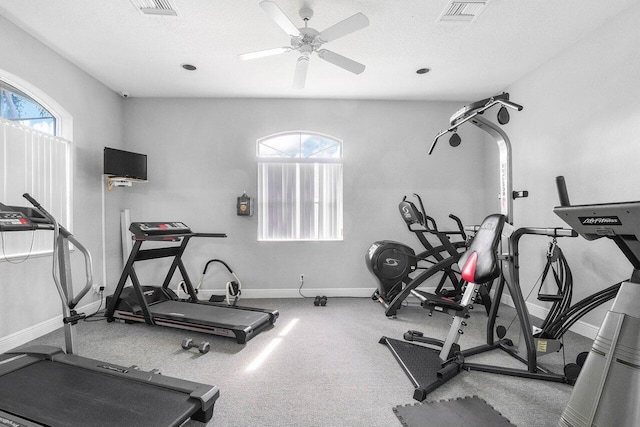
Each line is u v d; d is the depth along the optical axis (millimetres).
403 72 3777
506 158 2490
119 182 4043
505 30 2918
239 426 1739
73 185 3529
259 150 4742
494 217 2430
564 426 1454
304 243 4633
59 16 2711
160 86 4168
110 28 2885
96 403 1640
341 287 4656
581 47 3057
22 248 2939
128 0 2510
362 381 2217
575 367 2148
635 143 2584
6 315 2762
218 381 2217
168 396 1718
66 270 2215
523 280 3879
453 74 3830
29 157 3006
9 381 1847
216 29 2900
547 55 3369
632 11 2584
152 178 4539
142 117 4535
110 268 4172
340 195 4715
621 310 1396
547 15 2701
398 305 3674
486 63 3551
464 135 4742
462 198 4738
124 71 3730
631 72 2605
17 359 2098
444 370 2180
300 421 1782
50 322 3154
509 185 2471
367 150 4691
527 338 2285
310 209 4680
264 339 2996
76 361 2088
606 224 1424
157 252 3617
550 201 3449
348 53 3328
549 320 2533
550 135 3449
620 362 1336
